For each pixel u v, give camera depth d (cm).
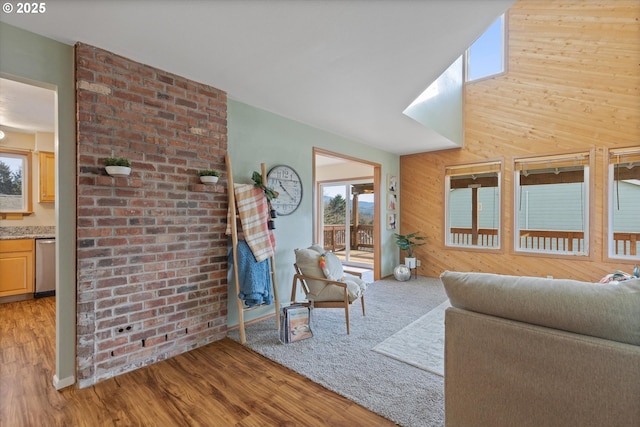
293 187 357
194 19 172
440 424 160
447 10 169
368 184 657
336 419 165
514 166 455
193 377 206
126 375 207
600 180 394
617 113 384
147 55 211
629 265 376
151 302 223
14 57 175
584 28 404
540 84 435
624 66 380
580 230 415
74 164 195
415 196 553
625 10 379
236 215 275
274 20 175
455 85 475
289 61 223
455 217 522
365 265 647
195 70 235
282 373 212
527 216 455
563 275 419
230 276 290
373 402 178
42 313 328
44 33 183
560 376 111
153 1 156
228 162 267
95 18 170
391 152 545
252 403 179
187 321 245
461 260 503
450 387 140
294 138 359
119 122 207
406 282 492
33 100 289
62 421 162
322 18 174
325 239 732
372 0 159
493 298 129
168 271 233
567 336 110
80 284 191
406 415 167
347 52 212
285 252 347
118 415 167
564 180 426
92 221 195
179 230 240
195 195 251
